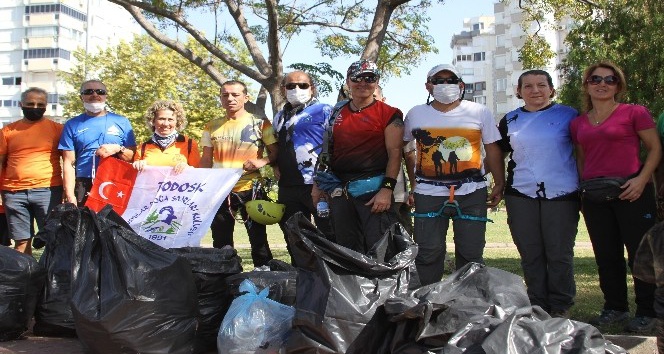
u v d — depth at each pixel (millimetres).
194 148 6633
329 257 4219
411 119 5480
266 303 4602
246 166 6203
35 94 6871
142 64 37812
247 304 4594
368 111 5387
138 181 6191
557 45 48875
